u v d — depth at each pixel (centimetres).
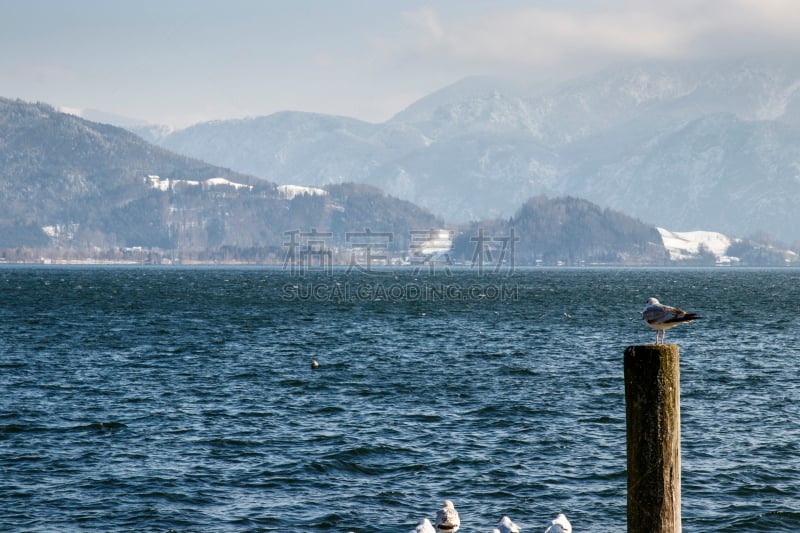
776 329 12200
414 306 17750
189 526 3844
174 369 8100
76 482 4428
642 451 2594
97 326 12438
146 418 5869
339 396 6688
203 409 6175
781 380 7400
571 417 5897
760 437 5306
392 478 4516
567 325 13038
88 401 6456
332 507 4078
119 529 3806
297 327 12662
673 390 2580
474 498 4212
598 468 4672
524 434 5400
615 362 8644
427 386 7150
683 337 11050
